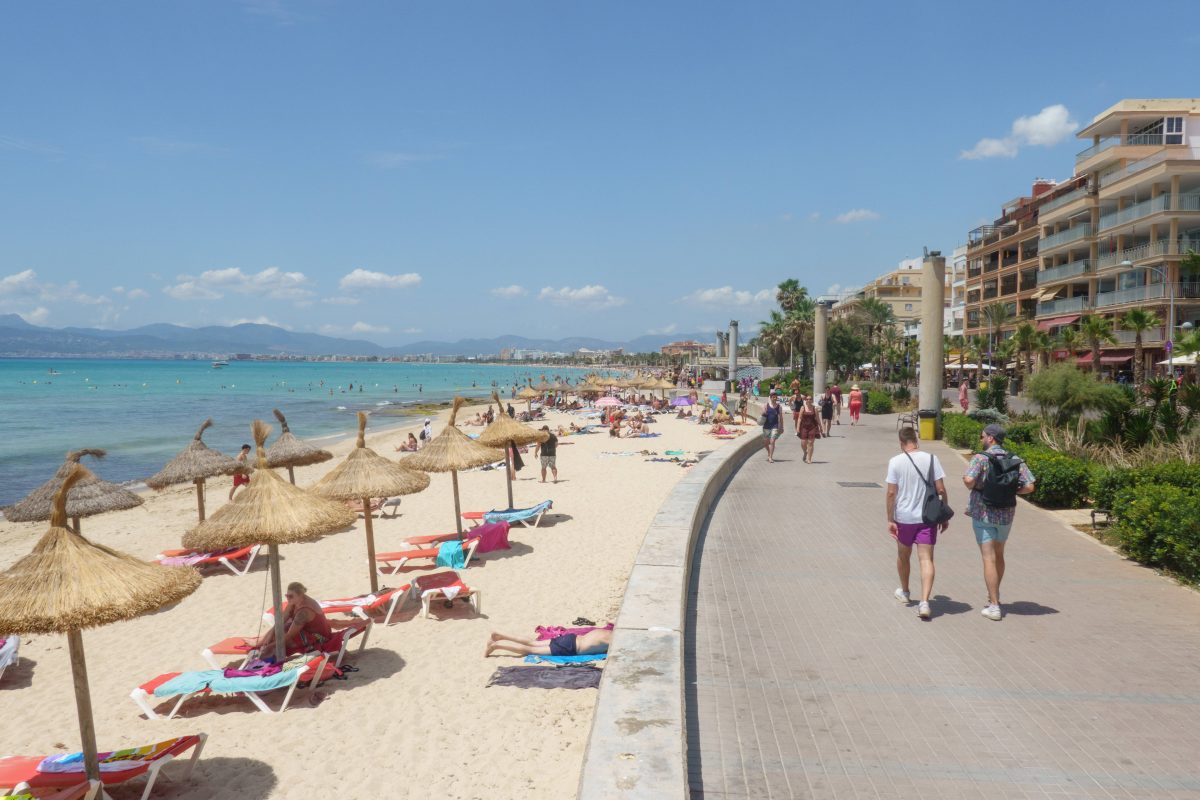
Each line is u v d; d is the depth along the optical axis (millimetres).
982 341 63219
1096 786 3826
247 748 6016
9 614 4551
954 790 3797
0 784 5098
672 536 8266
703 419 40312
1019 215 63344
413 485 10297
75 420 53188
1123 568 8031
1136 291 43656
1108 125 49625
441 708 6516
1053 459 11797
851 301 106750
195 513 19438
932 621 6355
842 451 19859
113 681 7922
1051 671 5277
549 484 20125
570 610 9328
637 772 3475
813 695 4930
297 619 7469
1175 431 13547
